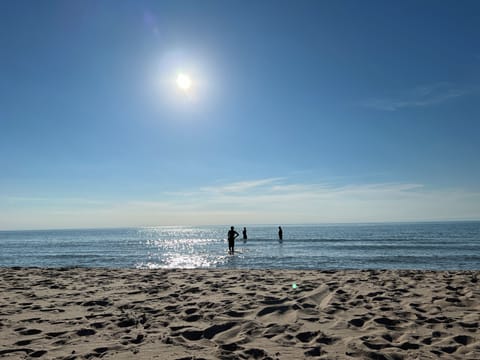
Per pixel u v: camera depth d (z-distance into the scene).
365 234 66.56
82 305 6.06
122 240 70.00
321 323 4.62
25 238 91.62
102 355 3.45
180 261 22.02
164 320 4.94
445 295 6.58
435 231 79.06
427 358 3.31
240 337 4.05
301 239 48.47
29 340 3.98
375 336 3.99
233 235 25.62
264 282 8.67
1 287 8.48
